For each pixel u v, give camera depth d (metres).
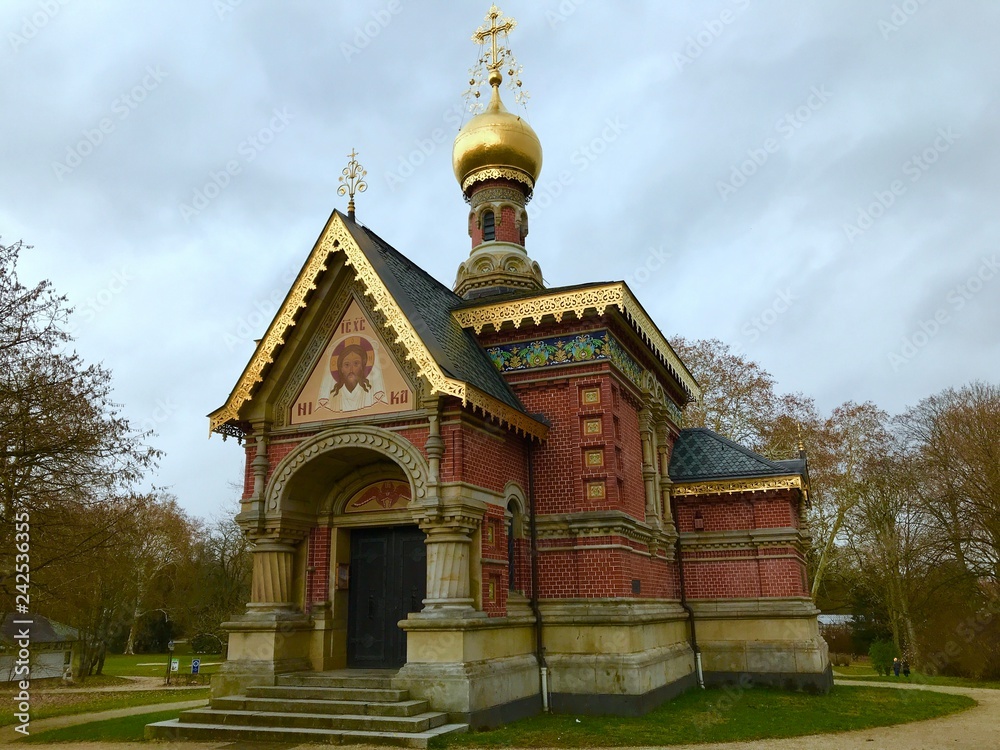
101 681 40.00
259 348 18.27
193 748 13.99
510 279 26.69
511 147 27.89
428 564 16.17
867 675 37.22
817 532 46.16
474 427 17.25
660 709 18.28
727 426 43.62
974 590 38.75
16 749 14.82
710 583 24.03
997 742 14.87
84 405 20.58
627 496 20.53
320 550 18.69
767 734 15.31
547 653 18.33
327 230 18.22
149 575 59.81
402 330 16.91
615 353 20.88
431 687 15.06
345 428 17.52
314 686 16.19
